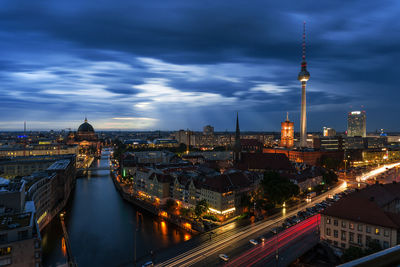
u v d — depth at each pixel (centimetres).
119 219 16750
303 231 12544
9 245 8431
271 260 9794
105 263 11412
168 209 17562
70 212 18225
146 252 12194
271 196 16250
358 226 10625
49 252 12612
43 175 18462
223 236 12188
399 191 14075
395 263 820
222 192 15088
